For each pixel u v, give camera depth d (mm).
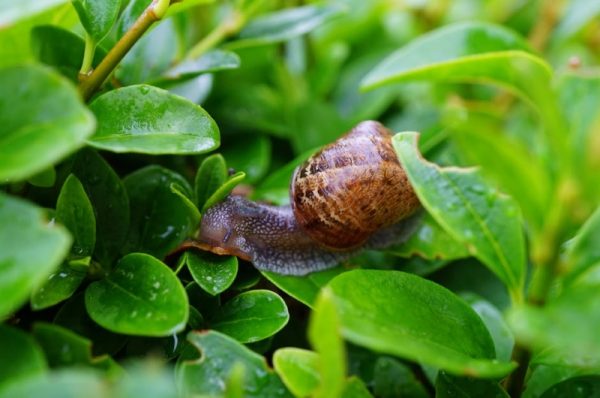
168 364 211
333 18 282
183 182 229
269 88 303
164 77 241
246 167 260
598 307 182
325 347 184
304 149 278
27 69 185
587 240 192
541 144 205
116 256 218
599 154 180
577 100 203
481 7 333
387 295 203
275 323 210
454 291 255
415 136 211
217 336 199
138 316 198
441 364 187
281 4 298
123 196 221
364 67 314
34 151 181
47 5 183
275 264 238
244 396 196
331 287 199
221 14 288
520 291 201
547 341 180
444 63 242
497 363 194
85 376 167
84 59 214
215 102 278
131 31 214
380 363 227
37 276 176
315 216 242
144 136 205
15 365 179
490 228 203
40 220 181
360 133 247
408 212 247
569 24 308
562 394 206
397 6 320
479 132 189
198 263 220
